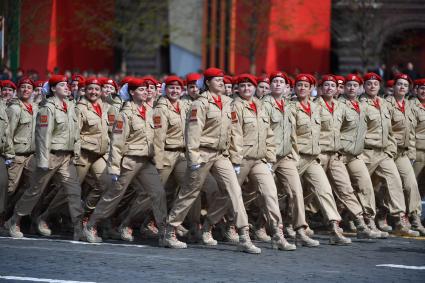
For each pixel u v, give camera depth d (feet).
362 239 133.90
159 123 129.49
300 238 124.77
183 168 133.08
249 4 352.69
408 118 146.72
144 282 95.81
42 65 323.57
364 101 140.05
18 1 272.31
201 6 368.07
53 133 127.54
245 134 120.47
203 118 117.29
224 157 119.14
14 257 110.22
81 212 128.77
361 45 356.38
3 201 136.46
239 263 109.19
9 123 137.39
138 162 124.16
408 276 102.12
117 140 122.31
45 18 317.42
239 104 120.78
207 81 118.73
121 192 125.39
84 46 355.77
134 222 133.80
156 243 127.44
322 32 358.64
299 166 128.47
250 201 133.80
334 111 134.21
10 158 136.46
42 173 127.95
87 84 134.41
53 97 128.16
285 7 357.00
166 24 369.30
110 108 136.26
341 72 361.71
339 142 134.41
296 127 128.36
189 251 118.83
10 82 147.54
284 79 126.93
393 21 361.10
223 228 132.57
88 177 135.64
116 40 359.46
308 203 135.13
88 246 121.90
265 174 121.39
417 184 150.10
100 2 352.28
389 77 315.99
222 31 364.38
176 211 120.98
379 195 146.92
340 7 358.64
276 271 103.81
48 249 117.70
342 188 132.67
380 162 141.69
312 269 105.60
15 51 287.48
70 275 98.89
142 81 124.77
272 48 358.64
